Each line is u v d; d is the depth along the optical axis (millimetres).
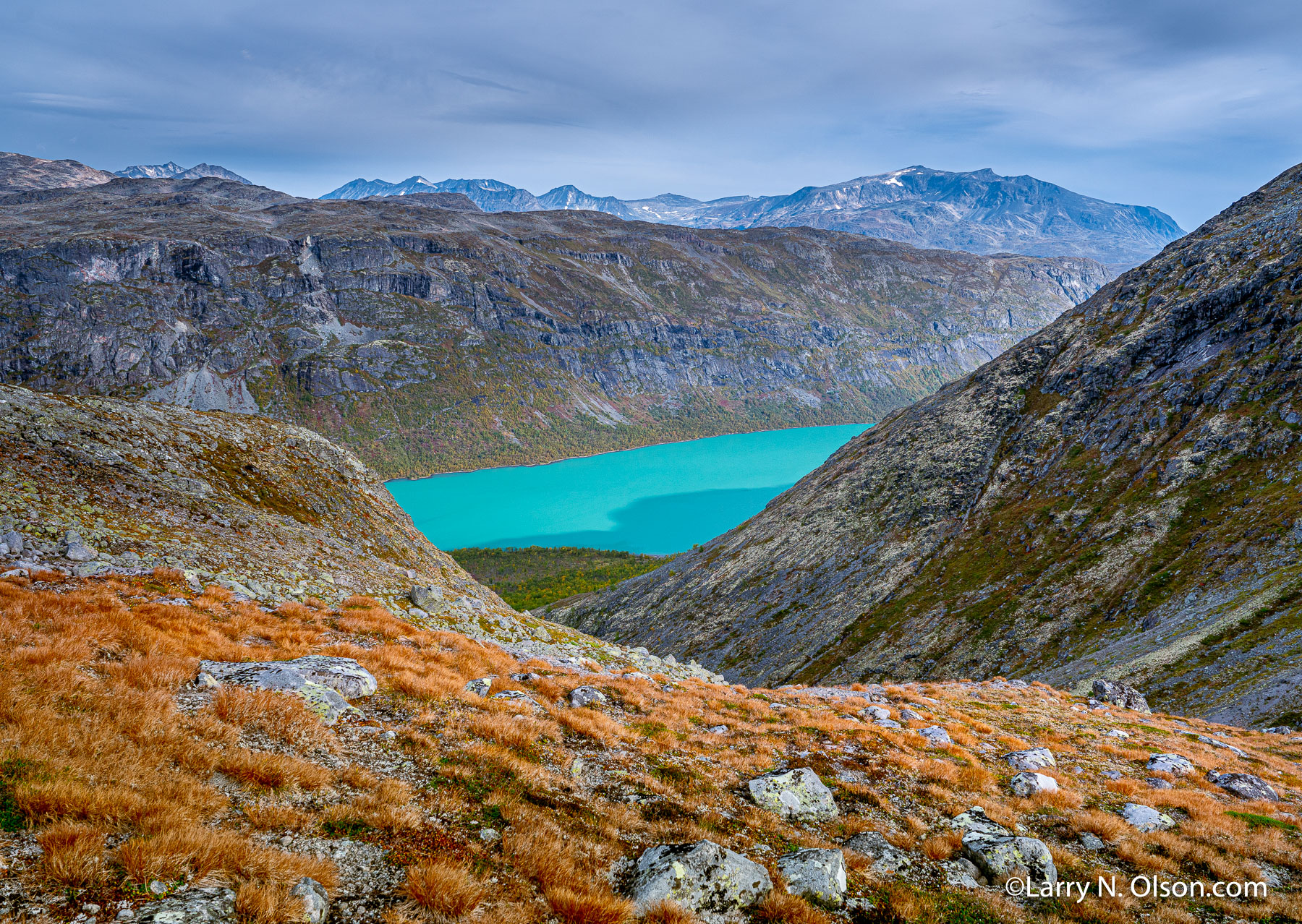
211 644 19984
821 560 185750
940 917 12336
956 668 124438
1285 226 186375
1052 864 14633
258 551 43406
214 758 11719
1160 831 18141
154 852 8570
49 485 38125
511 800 13406
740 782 18078
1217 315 174875
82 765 10367
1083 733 32094
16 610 18312
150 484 46250
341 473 72562
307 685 16672
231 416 68125
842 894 12547
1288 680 66000
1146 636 97875
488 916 9375
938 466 198250
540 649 39750
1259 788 24281
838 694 36688
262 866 9016
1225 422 142625
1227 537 114250
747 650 162750
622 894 11039
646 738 20203
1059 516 153250
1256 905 14289
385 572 55625
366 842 10695
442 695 19547
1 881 7746
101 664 15219
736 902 11312
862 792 18500
